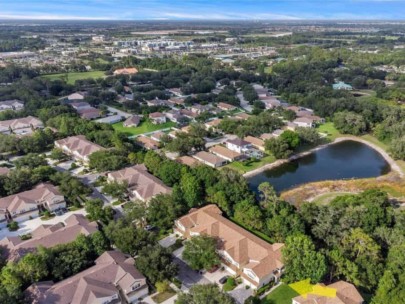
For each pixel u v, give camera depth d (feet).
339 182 419.95
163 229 306.14
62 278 240.53
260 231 305.94
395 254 239.30
